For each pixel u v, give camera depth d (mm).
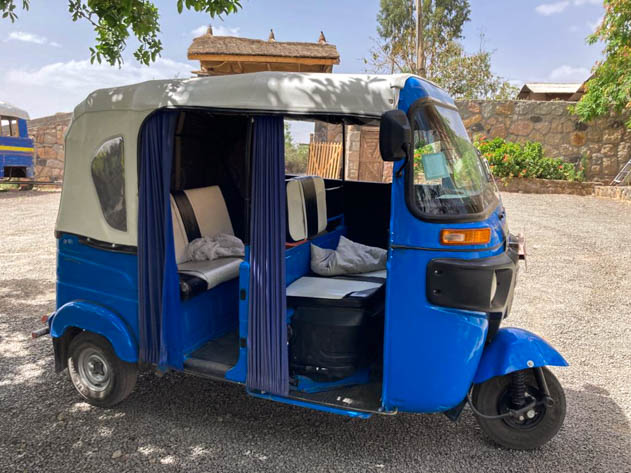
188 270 3711
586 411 3812
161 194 3264
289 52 13844
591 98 15109
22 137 18719
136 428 3549
